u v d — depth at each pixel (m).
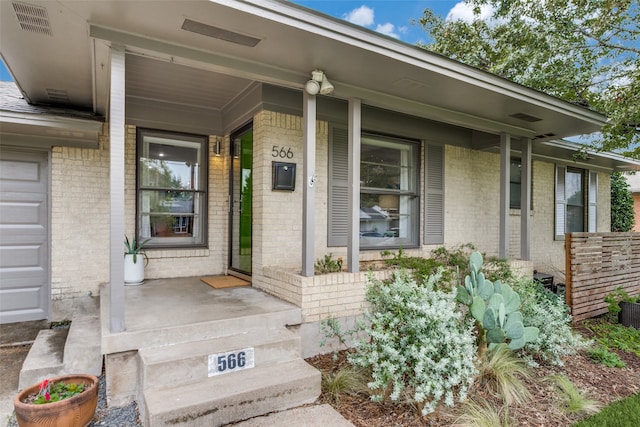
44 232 4.86
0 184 4.65
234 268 5.36
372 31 3.36
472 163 6.70
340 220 5.15
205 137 5.50
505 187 5.71
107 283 4.96
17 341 4.25
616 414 2.88
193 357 2.80
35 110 4.38
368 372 3.19
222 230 5.58
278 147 4.57
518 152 7.31
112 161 2.93
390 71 3.87
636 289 6.50
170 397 2.53
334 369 3.50
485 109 5.05
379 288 3.47
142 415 2.65
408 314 3.03
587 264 5.53
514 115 5.28
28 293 4.80
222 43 3.26
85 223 4.92
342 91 4.16
